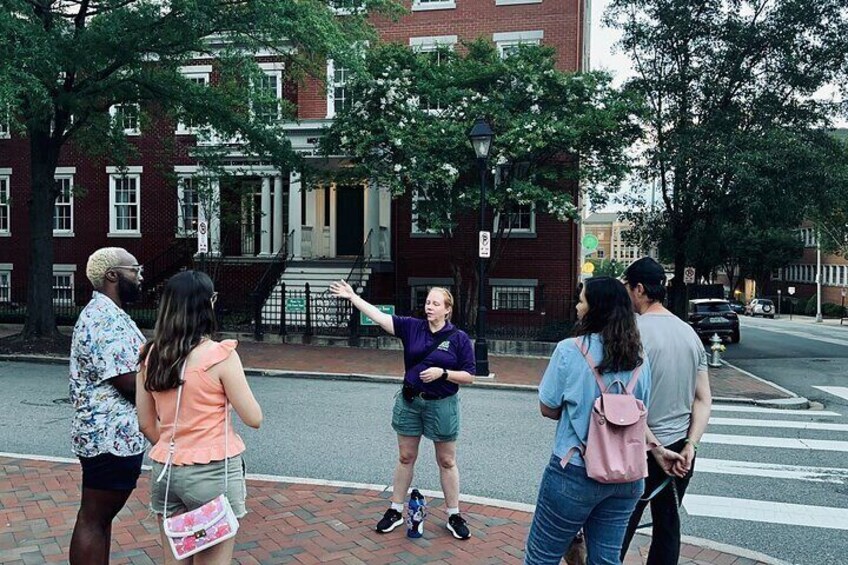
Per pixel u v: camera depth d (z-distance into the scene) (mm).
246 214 24125
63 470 6414
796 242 58594
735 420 10578
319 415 9727
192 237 24094
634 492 3240
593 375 3238
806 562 5051
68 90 15453
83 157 25797
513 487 6512
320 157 20625
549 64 17562
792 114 20328
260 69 15734
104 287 3619
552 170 18016
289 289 21031
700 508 6234
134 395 3500
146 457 7191
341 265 21625
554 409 3350
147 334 18406
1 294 25781
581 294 3447
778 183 18516
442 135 16500
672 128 20812
